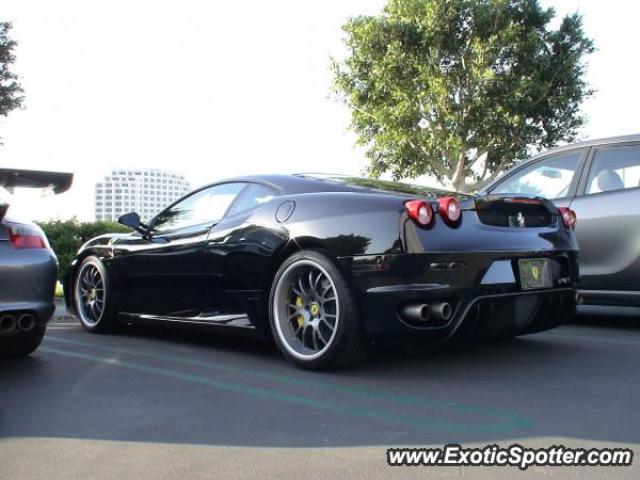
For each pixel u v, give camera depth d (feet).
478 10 56.39
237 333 14.06
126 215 16.06
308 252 12.24
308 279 12.57
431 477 7.38
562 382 11.43
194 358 14.07
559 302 13.00
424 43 57.62
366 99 62.08
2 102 56.03
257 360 13.74
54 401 10.68
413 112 57.41
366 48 60.13
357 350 11.91
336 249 11.72
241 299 13.73
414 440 8.58
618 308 21.67
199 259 14.53
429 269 11.07
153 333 17.71
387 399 10.51
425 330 11.18
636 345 14.82
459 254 11.19
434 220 11.30
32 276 12.69
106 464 7.91
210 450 8.34
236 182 14.96
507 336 13.64
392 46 57.88
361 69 61.52
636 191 16.34
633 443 8.33
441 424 9.21
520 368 12.53
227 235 13.93
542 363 12.96
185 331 17.99
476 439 8.57
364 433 8.89
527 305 12.37
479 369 12.48
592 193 17.17
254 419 9.59
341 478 7.39
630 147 16.85
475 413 9.70
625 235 16.31
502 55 58.85
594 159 17.44
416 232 11.12
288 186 13.79
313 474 7.51
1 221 12.62
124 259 16.75
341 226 11.82
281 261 13.03
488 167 61.46
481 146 58.34
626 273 16.30
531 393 10.74
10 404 10.51
